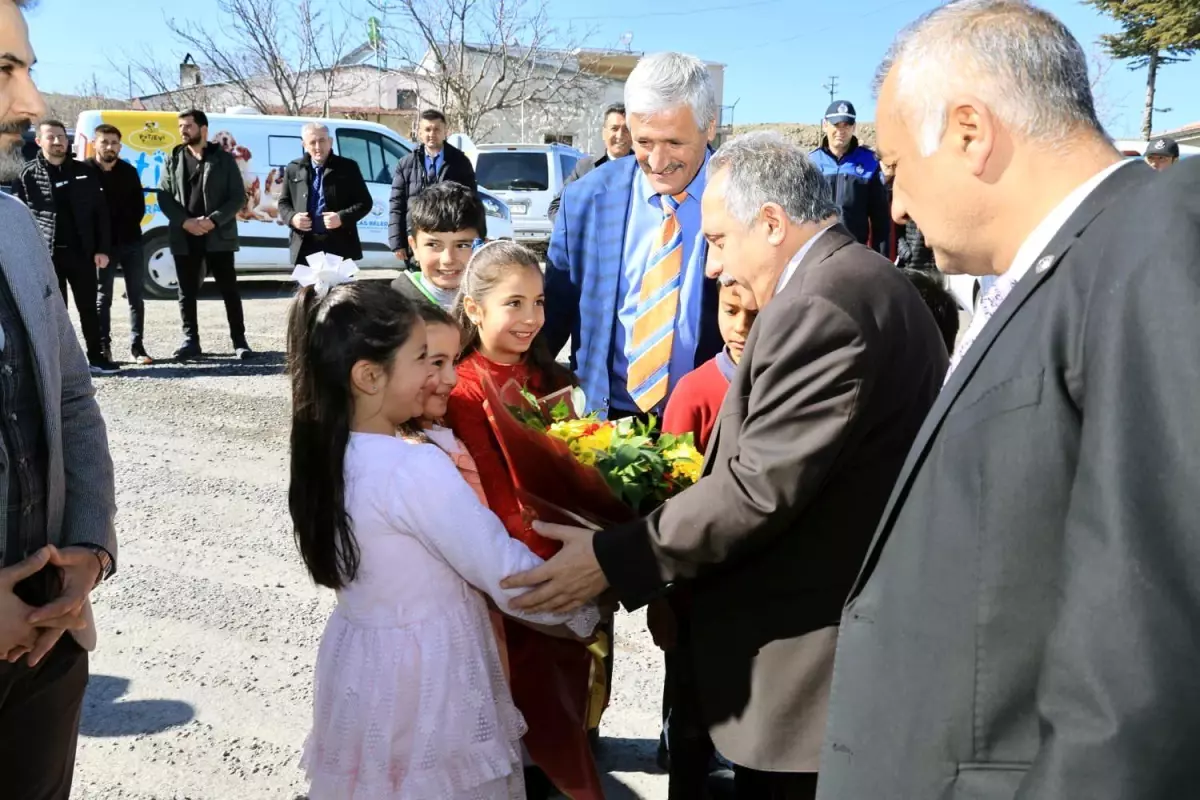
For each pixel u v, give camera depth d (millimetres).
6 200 1709
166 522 4691
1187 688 882
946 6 1289
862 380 1635
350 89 28188
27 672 1688
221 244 8312
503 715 2029
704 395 2561
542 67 25953
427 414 2045
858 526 1731
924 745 1187
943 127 1238
